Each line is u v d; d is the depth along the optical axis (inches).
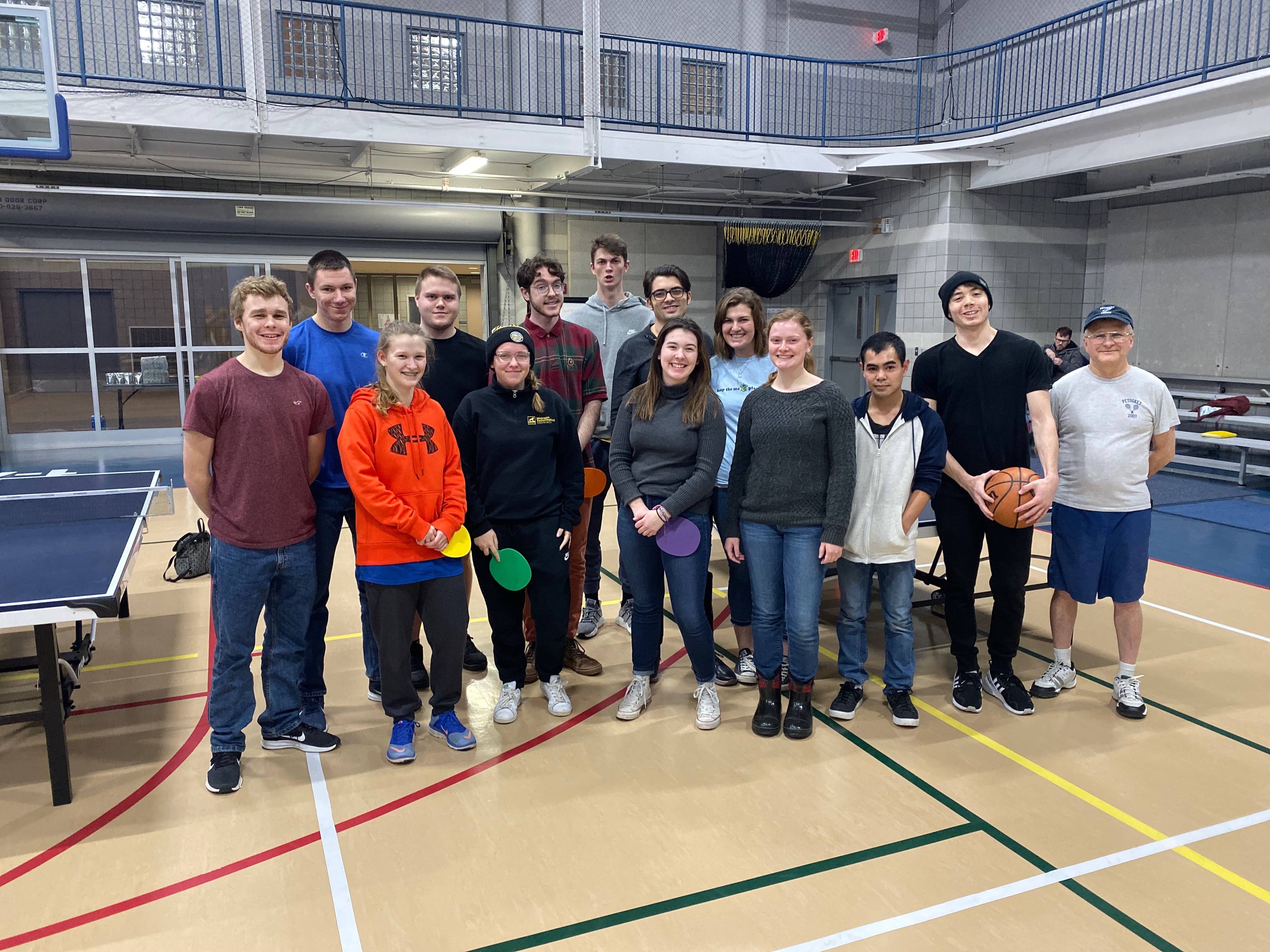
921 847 91.4
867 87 430.3
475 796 102.7
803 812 98.7
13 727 122.9
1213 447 350.9
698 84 401.7
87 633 153.7
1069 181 390.9
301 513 104.4
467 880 86.4
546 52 368.8
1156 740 116.6
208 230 346.0
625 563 122.3
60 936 78.1
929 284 383.2
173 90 309.9
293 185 381.4
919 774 107.4
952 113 386.3
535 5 363.6
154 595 183.5
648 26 387.5
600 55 309.4
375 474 103.5
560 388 141.1
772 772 108.2
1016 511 113.3
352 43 340.5
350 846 92.4
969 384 119.4
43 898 83.5
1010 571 122.5
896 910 81.3
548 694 126.5
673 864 88.7
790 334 110.8
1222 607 175.0
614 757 112.5
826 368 462.3
